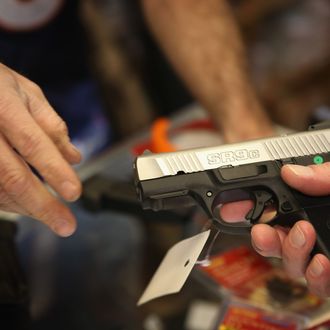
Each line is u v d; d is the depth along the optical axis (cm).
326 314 67
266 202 60
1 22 105
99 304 84
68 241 88
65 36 115
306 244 54
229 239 76
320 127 64
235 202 62
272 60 209
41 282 81
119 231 93
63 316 80
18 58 111
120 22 162
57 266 85
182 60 119
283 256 57
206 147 61
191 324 87
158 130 98
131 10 161
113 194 83
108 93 153
